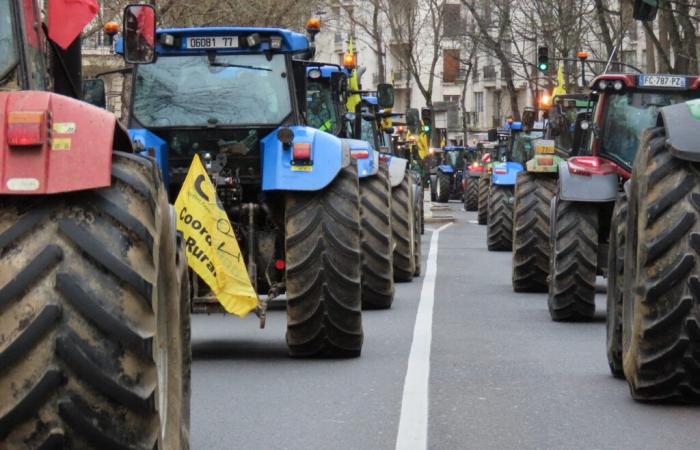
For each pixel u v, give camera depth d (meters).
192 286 22.23
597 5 77.62
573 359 23.80
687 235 17.56
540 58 70.06
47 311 9.82
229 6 71.56
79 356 9.85
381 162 34.53
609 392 19.95
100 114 10.49
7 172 10.02
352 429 17.12
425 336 27.03
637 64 157.38
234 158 24.39
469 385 20.73
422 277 44.28
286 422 17.58
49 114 10.17
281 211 24.23
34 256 9.95
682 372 18.00
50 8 12.13
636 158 19.08
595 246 30.00
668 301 17.64
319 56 194.38
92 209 10.22
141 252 10.23
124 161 10.57
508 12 121.81
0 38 11.66
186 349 14.16
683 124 17.64
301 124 25.42
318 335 23.19
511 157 74.75
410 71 148.75
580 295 29.88
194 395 19.77
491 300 35.94
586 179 30.00
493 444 16.23
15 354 9.76
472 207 116.81
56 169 10.09
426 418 17.84
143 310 10.16
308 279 23.08
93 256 10.06
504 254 57.97
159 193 10.95
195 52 24.83
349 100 42.62
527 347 25.53
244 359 23.72
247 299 21.92
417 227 44.94
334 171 23.09
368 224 32.66
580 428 17.16
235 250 21.95
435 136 150.00
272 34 24.64
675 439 16.38
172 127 24.56
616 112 31.67
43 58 12.21
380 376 21.56
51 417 9.86
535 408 18.66
